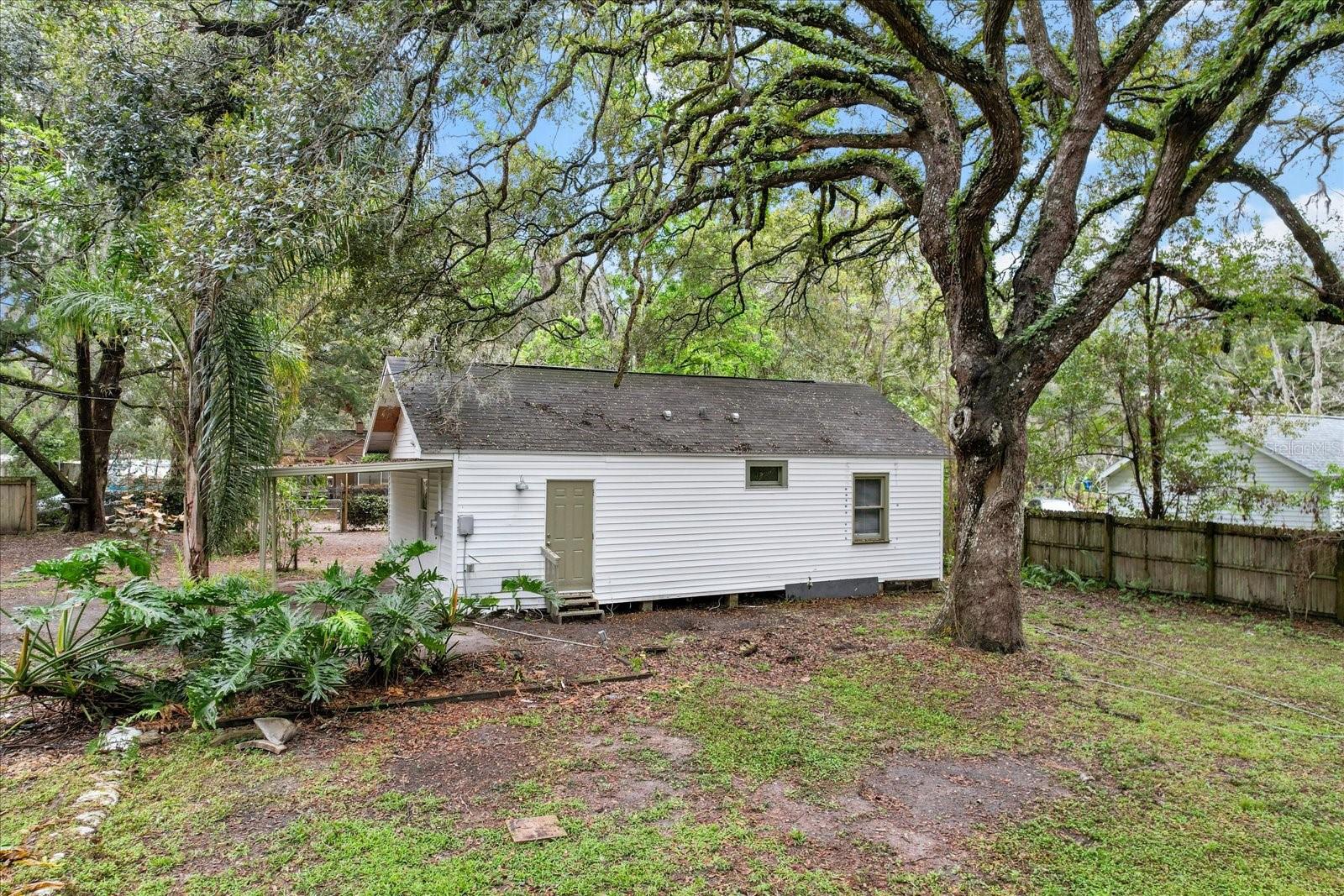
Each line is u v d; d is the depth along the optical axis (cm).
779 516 1235
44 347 1803
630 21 796
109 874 351
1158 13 740
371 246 838
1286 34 631
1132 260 758
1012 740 571
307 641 590
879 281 1443
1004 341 823
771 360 2078
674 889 352
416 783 467
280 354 1022
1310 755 551
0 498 1766
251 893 338
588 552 1098
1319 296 1020
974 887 363
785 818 434
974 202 753
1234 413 1266
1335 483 1108
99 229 786
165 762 487
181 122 690
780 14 808
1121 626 1027
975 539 842
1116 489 1881
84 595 546
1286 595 1098
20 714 555
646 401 1266
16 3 868
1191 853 402
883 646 865
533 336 2106
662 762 514
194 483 885
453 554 1017
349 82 625
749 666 780
